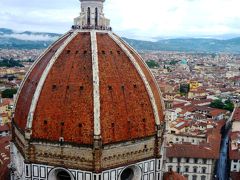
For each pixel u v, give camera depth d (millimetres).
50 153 93375
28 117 93438
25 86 106938
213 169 185875
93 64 93562
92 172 90500
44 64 100625
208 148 187625
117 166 93750
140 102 98375
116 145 92562
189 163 180375
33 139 93625
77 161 91688
